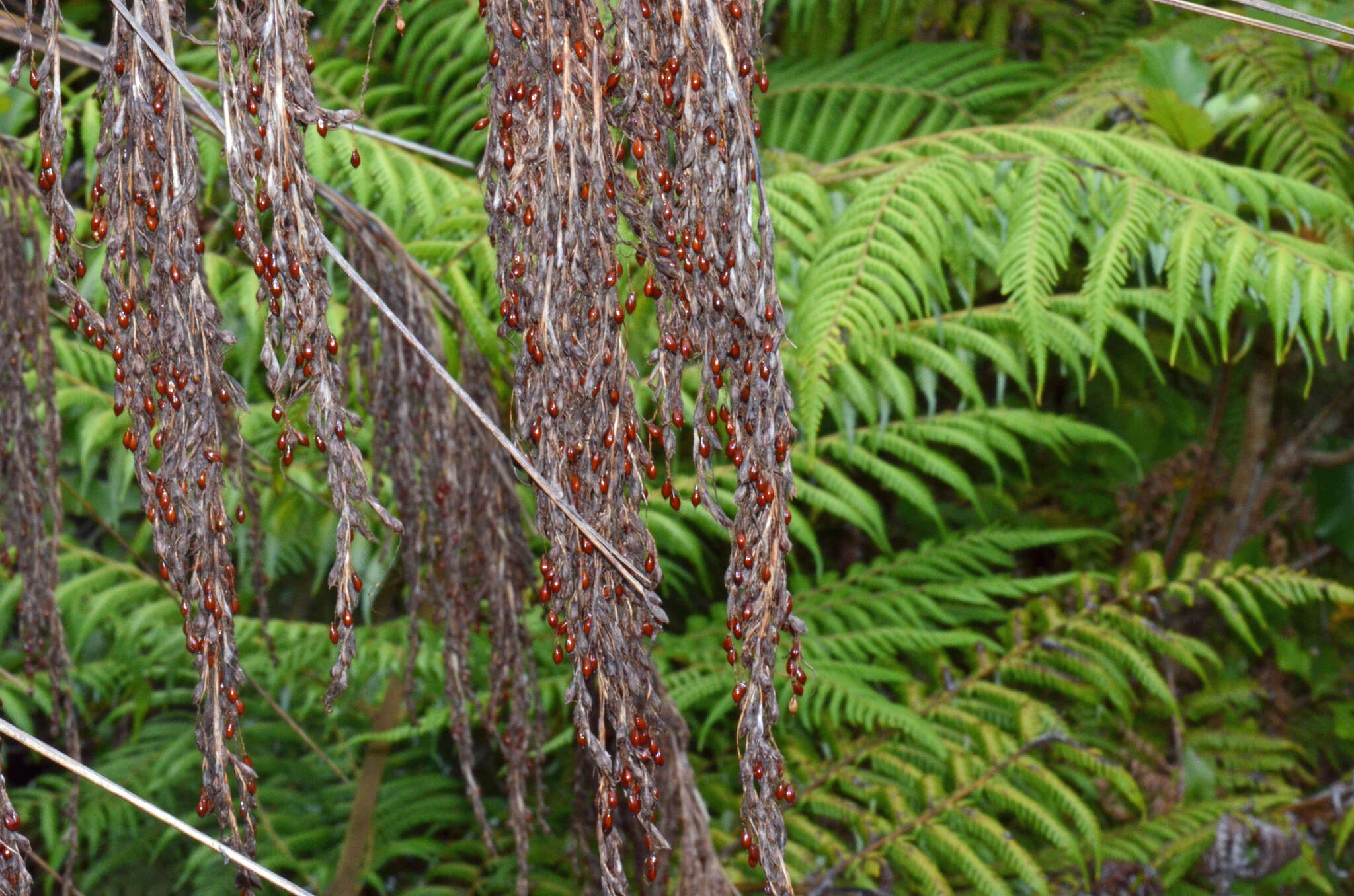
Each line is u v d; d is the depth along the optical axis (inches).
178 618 80.2
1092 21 103.0
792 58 109.3
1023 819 76.1
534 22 21.1
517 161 21.4
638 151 21.9
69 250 21.0
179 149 20.8
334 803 94.4
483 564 48.6
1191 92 79.4
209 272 74.1
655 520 81.9
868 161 78.7
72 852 40.9
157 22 20.7
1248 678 106.3
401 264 47.8
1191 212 68.2
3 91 75.6
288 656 79.7
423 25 99.3
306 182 20.6
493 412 50.8
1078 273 86.4
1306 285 65.4
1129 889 81.1
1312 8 86.4
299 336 20.7
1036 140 73.7
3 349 38.0
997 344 77.1
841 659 85.4
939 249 67.7
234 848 22.2
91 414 80.7
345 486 21.3
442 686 77.8
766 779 22.0
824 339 65.7
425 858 92.9
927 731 75.5
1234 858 82.7
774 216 73.9
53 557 39.5
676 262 21.9
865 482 111.0
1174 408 111.4
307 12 20.6
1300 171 82.4
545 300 21.4
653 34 21.6
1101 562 111.3
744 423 21.9
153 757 94.3
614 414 22.2
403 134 96.6
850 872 74.5
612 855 23.0
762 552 21.7
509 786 48.1
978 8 105.5
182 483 21.1
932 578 93.6
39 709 95.0
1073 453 113.6
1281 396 116.4
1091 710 95.6
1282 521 115.1
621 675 22.8
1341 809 93.0
